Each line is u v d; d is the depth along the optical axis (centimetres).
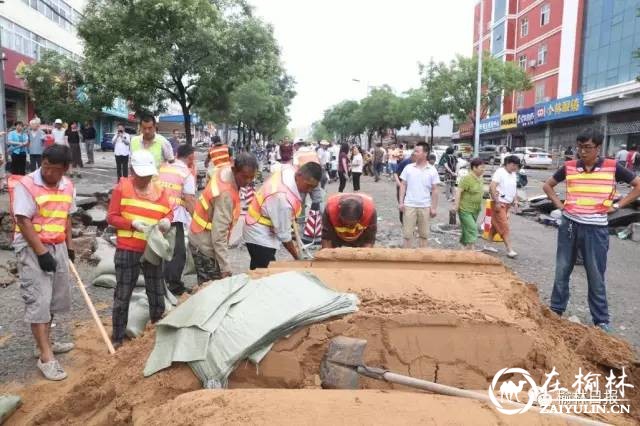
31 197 461
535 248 1102
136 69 1858
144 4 1834
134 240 514
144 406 309
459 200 931
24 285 465
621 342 424
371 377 311
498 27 5347
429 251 488
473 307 369
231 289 362
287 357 326
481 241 1156
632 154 2834
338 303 355
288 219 571
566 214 602
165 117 4922
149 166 512
